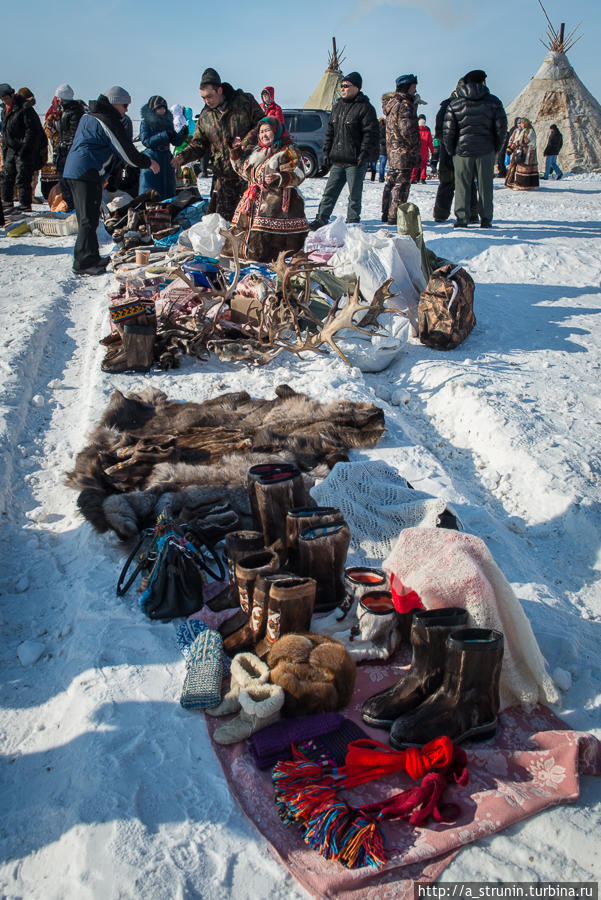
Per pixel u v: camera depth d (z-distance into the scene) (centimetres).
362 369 631
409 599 281
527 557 382
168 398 532
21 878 205
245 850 209
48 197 1365
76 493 411
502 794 226
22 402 533
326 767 232
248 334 629
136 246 919
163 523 325
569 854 209
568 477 449
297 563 315
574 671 287
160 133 1043
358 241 687
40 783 237
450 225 1176
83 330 724
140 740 245
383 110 1116
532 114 2505
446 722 243
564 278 912
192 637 289
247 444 431
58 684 281
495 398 556
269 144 747
